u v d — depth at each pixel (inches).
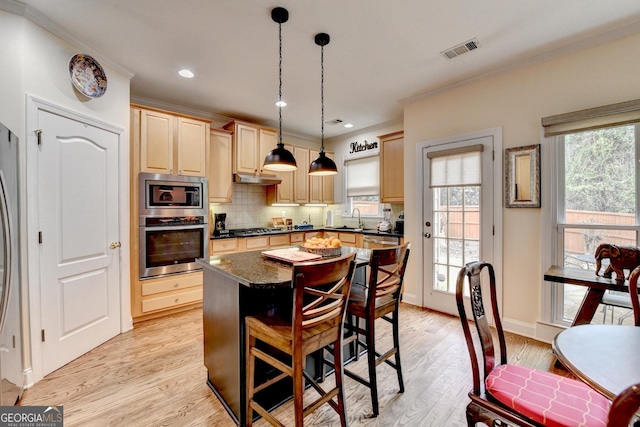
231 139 159.3
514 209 109.4
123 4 75.7
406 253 75.3
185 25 85.1
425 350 96.8
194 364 88.8
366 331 68.4
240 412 62.7
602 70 90.1
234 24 84.8
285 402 72.3
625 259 77.0
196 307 139.2
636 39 84.7
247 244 160.1
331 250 84.4
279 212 201.8
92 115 96.7
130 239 115.6
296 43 94.6
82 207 93.4
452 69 112.1
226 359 68.7
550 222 100.7
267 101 145.7
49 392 74.5
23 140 75.7
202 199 137.5
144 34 89.2
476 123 118.5
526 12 79.7
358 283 95.2
